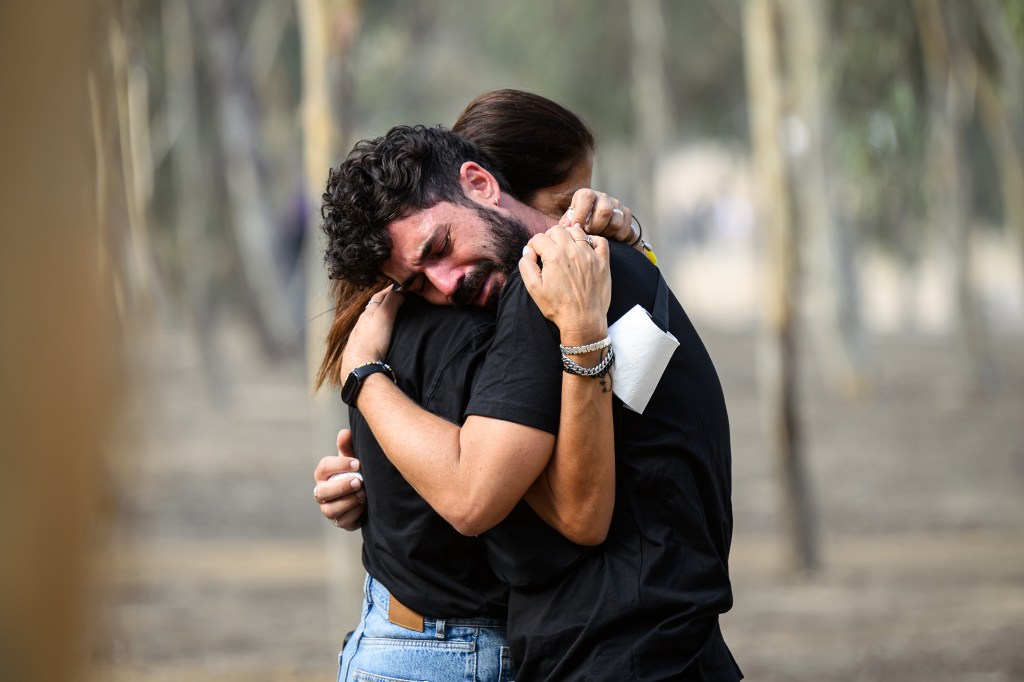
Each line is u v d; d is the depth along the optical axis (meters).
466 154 6.08
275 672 15.29
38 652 2.14
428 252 5.78
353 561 14.05
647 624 5.55
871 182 47.94
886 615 17.84
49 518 2.16
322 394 13.42
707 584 5.68
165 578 20.92
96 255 2.33
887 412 42.06
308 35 14.00
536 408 5.43
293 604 19.11
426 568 5.97
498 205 6.00
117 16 2.92
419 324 6.09
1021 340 64.50
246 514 26.94
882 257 66.06
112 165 2.77
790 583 20.31
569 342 5.39
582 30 64.31
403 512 5.99
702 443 5.85
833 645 16.34
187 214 46.38
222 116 52.44
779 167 20.86
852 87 44.34
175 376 52.22
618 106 65.19
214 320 54.81
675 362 5.88
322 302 10.16
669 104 62.38
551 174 6.48
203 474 31.53
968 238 44.25
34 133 2.17
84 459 2.22
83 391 2.23
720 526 5.92
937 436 36.81
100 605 2.29
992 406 42.06
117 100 3.00
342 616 14.07
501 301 5.74
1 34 2.14
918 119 43.75
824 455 34.28
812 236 46.78
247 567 21.95
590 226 6.04
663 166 60.44
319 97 13.90
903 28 40.94
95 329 2.28
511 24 67.75
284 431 39.12
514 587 5.79
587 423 5.41
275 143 69.25
